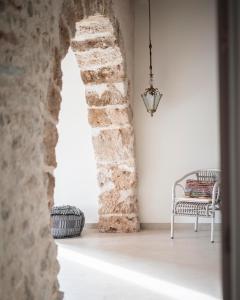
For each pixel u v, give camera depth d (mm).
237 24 814
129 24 5680
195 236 5223
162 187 5891
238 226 824
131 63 5793
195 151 5855
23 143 2141
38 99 2357
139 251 4367
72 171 6121
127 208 5566
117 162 5574
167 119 5922
